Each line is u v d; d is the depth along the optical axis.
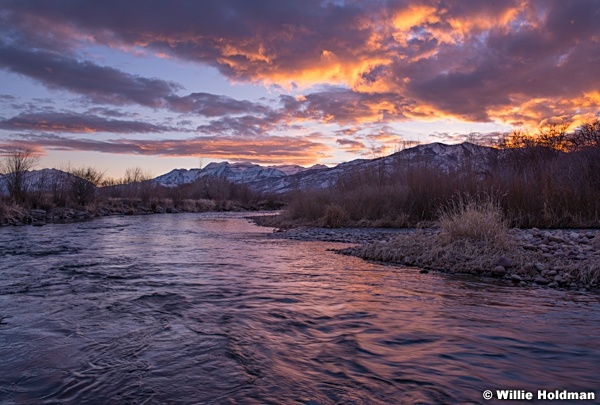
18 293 7.05
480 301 6.63
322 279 8.41
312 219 24.88
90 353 4.29
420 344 4.64
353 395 3.38
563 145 26.59
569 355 4.30
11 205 29.12
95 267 9.82
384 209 22.86
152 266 10.01
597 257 8.94
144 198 50.88
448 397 3.35
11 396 3.36
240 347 4.50
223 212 52.12
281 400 3.29
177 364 4.02
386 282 8.10
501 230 10.23
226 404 3.22
